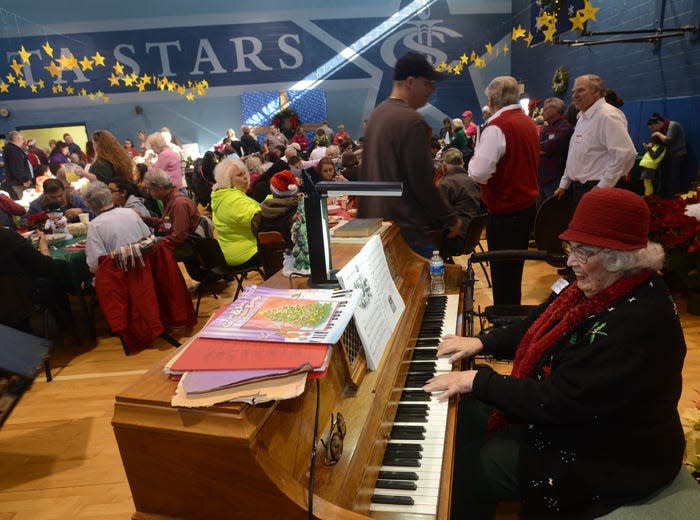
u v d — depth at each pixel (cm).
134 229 371
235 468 97
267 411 101
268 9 1334
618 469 132
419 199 257
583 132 363
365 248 174
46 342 166
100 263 362
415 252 255
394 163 252
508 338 178
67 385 339
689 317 363
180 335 411
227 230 426
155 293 380
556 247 423
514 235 341
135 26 1327
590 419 130
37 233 423
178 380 108
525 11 1189
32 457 264
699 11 528
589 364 129
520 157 323
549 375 138
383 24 1338
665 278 405
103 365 366
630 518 125
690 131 547
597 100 354
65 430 287
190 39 1345
